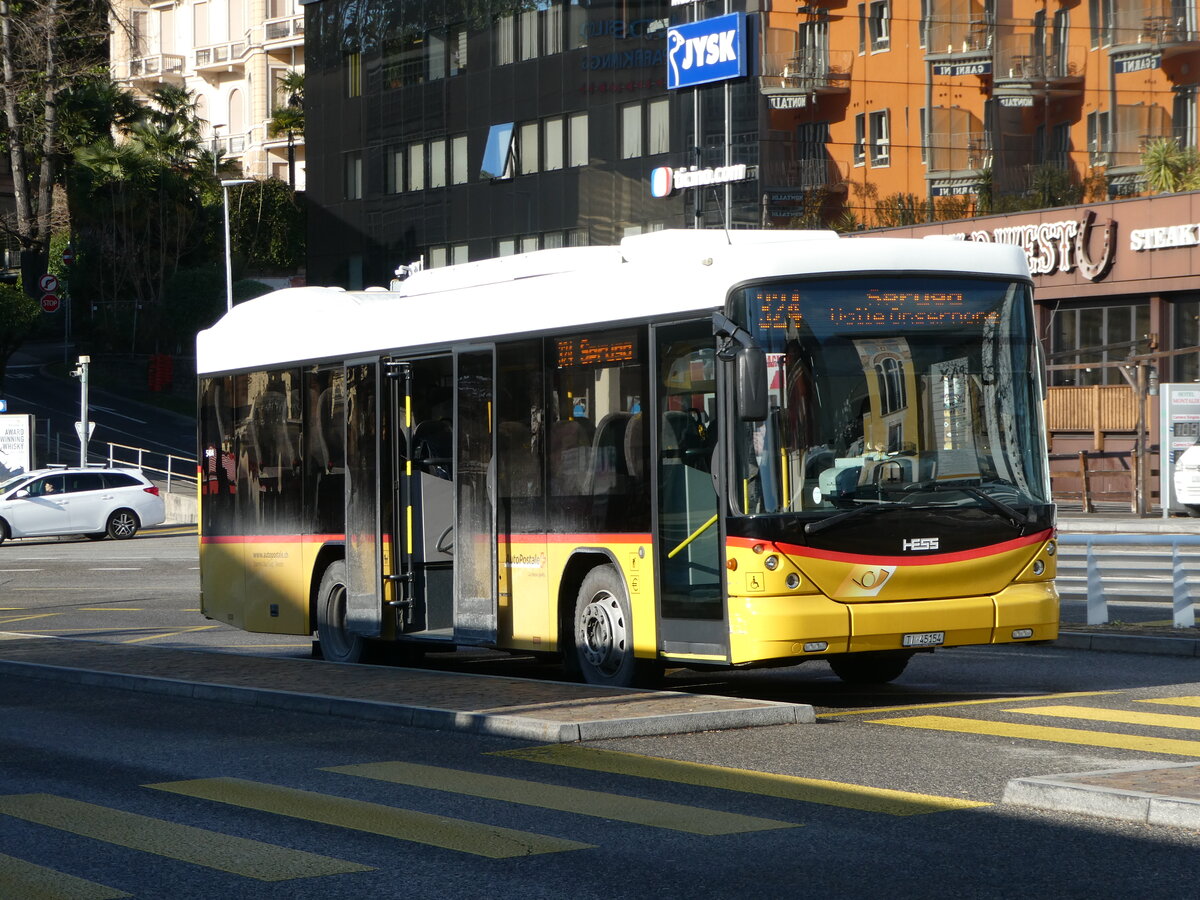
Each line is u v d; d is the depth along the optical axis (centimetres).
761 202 5188
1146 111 5106
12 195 10869
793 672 1554
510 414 1411
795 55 5206
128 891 709
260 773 1005
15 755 1099
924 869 716
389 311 1569
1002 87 5219
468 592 1453
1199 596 2002
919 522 1206
